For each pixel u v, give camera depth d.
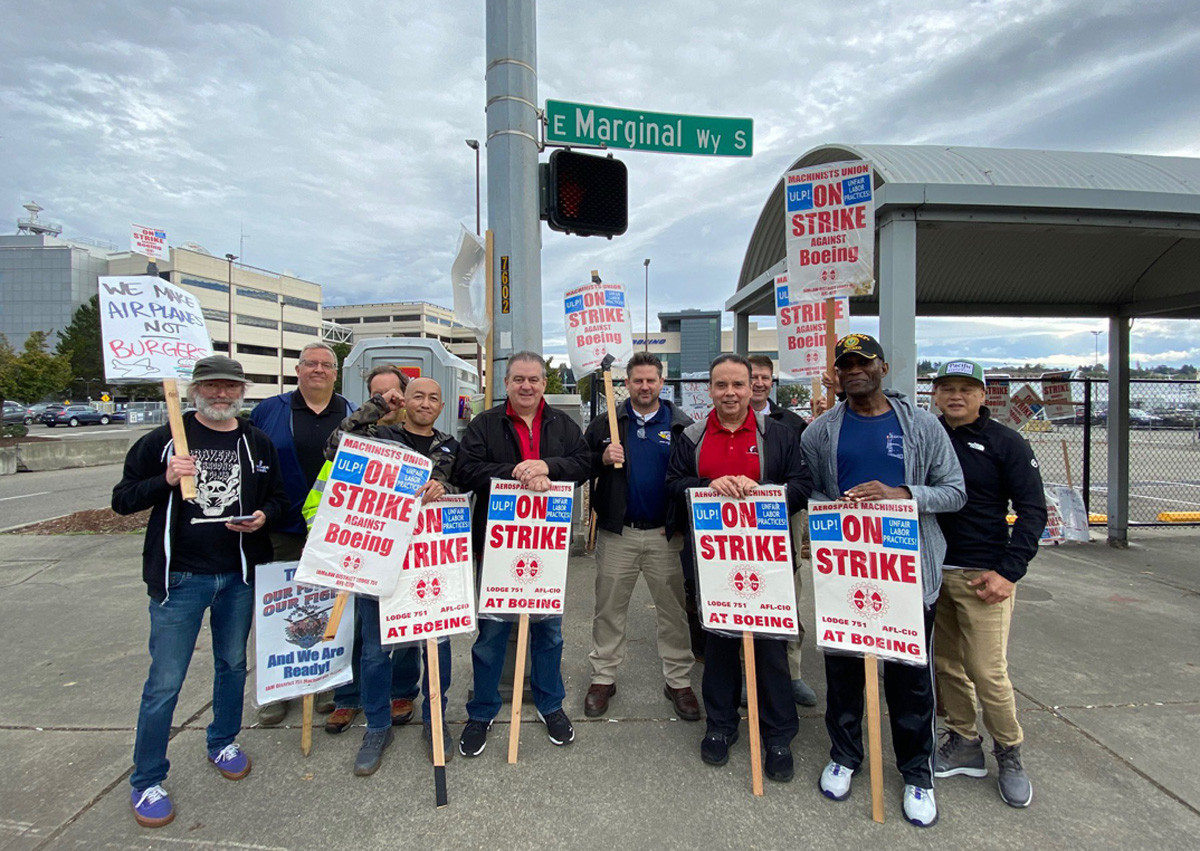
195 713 3.31
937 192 3.93
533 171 3.88
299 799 2.60
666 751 2.96
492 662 2.96
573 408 5.96
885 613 2.55
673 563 3.28
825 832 2.40
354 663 3.28
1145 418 17.12
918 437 2.64
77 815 2.48
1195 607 4.78
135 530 7.64
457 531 2.89
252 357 69.38
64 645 4.16
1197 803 2.54
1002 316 7.36
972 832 2.39
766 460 2.94
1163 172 4.54
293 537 3.41
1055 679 3.60
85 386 58.06
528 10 3.85
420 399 2.98
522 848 2.31
